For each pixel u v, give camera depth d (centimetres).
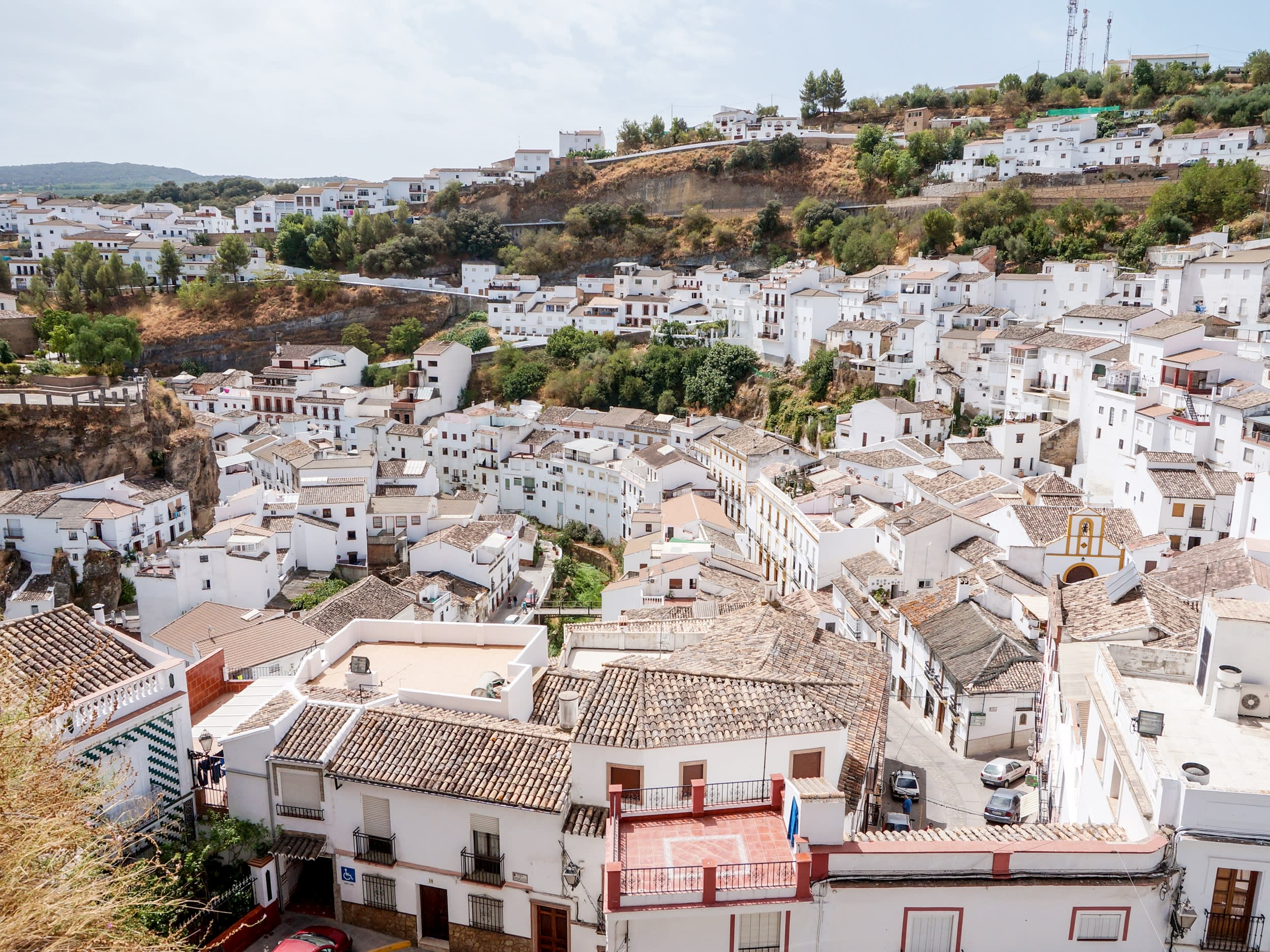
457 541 8875
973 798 4694
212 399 14662
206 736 3384
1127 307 10812
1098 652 3094
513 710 3378
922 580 6912
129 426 10712
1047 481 7781
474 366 16288
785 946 2328
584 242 19975
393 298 18825
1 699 2292
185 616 6438
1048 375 10019
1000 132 18538
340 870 3098
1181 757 2502
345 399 13962
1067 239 13962
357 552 9531
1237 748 2552
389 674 3812
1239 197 12862
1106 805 2752
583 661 4159
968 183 16400
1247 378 7781
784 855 2366
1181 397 7925
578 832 2786
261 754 3095
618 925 2323
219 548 7994
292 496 10194
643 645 4288
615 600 6906
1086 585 4603
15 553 9006
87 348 12412
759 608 4209
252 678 5488
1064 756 3519
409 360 17050
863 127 19138
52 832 1906
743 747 2848
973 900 2295
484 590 8569
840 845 2334
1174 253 11538
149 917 2462
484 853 2964
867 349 12500
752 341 14838
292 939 2892
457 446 12912
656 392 14812
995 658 5191
